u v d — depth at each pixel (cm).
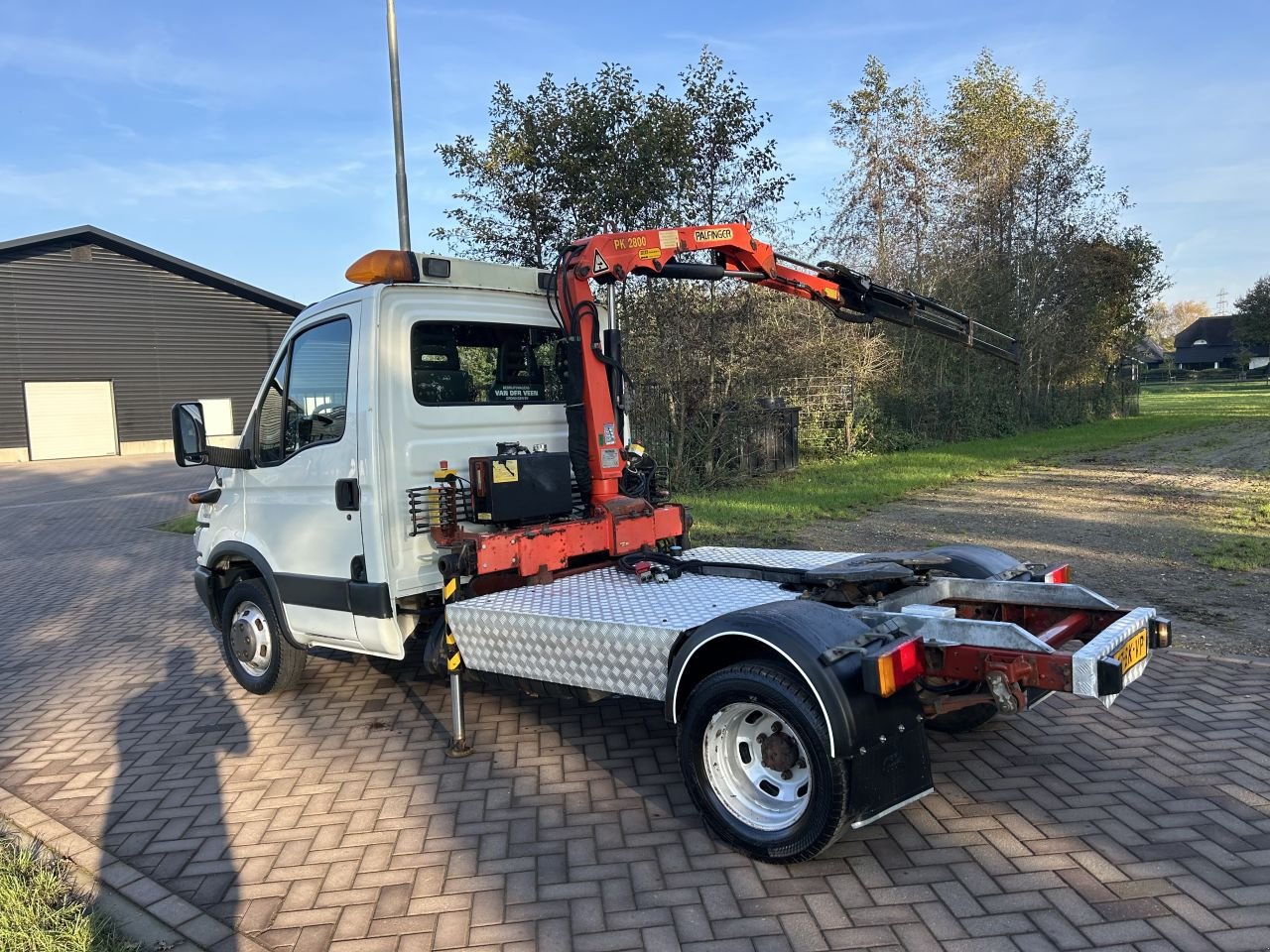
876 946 292
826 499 1329
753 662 343
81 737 526
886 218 2381
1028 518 1148
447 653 457
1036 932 295
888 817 377
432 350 497
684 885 335
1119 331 3466
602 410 530
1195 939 287
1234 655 568
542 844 371
